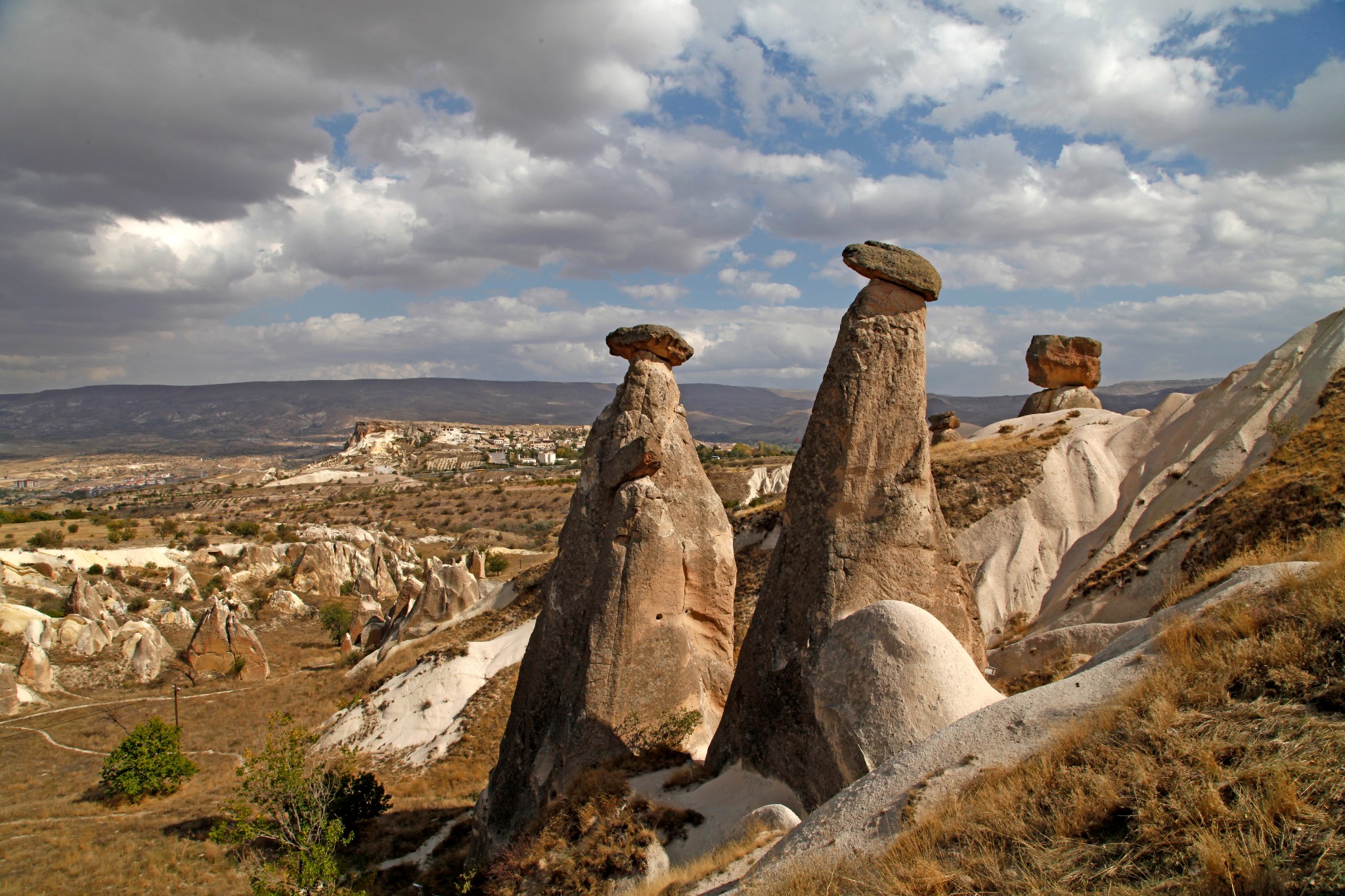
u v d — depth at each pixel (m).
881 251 14.38
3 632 54.81
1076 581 34.81
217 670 53.62
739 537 46.31
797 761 12.76
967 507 41.12
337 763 32.81
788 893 7.82
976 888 6.75
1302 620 8.07
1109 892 5.88
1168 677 8.20
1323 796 5.88
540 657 18.25
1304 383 34.41
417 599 50.94
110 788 33.47
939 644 11.82
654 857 12.73
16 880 24.50
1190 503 31.86
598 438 19.12
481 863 18.08
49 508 171.50
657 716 16.56
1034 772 7.84
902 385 14.27
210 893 23.62
